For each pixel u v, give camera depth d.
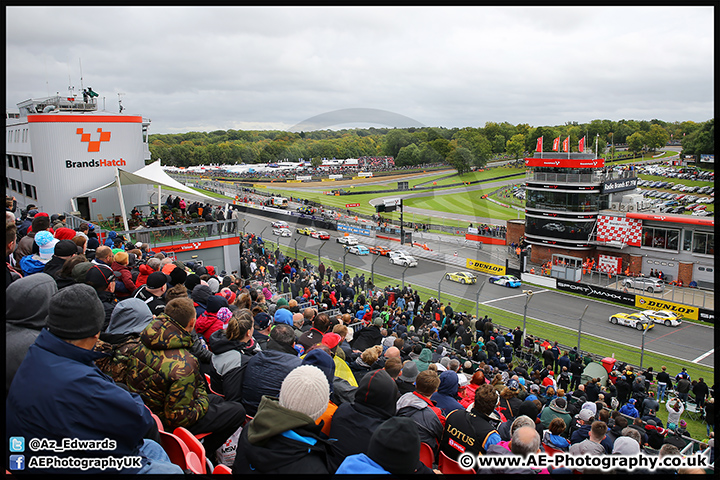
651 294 39.47
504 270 43.97
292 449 3.29
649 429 10.82
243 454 3.45
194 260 26.86
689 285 41.56
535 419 8.38
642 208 46.69
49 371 3.01
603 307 37.16
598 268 46.28
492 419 6.77
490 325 20.48
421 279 33.41
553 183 47.09
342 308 17.67
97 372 3.21
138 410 3.19
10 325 3.60
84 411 2.99
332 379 5.03
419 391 5.12
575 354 21.20
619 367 20.92
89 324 3.12
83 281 6.19
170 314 4.20
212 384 5.43
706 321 33.59
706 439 14.13
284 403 3.41
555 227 47.75
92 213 28.31
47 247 7.73
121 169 27.92
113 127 28.23
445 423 5.22
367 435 3.84
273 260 26.50
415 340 13.98
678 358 27.23
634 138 189.62
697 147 141.50
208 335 6.82
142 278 8.72
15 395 3.01
